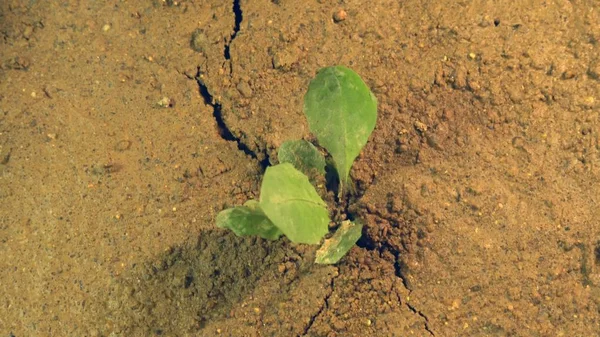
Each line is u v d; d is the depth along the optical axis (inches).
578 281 14.3
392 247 14.7
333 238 14.7
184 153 15.3
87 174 15.2
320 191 15.1
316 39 15.4
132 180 15.1
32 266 14.9
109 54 15.8
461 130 14.8
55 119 15.4
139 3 16.0
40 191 15.1
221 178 15.2
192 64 15.7
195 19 15.9
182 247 14.8
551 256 14.3
